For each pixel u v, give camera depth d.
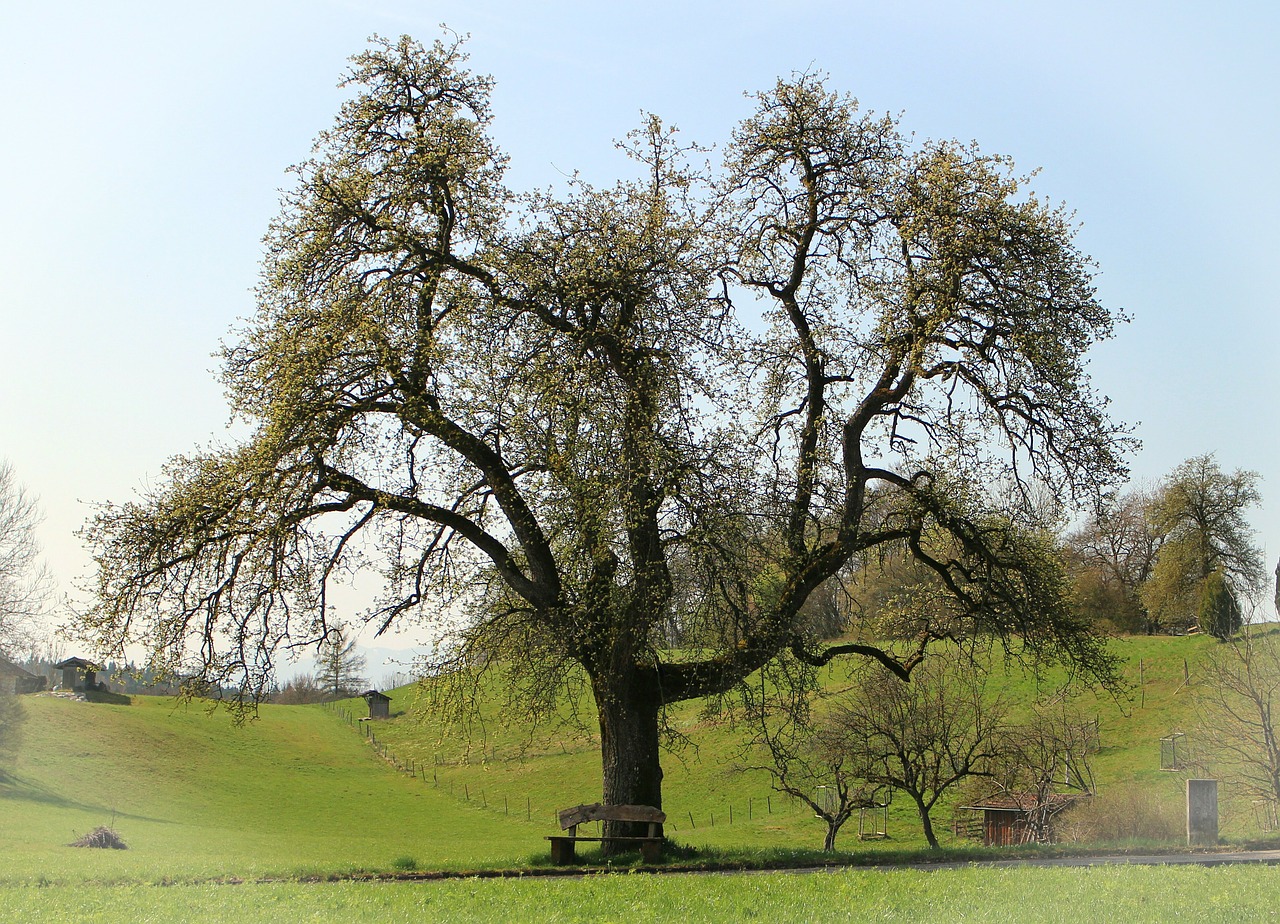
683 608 21.73
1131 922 10.95
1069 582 25.02
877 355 23.70
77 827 41.12
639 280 21.33
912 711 36.09
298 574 21.48
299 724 99.38
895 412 24.41
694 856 20.94
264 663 21.72
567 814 20.80
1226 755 41.62
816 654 23.16
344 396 21.48
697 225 22.78
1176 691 62.59
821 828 52.84
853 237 24.86
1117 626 88.25
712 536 20.47
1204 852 20.73
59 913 13.06
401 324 21.59
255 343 22.56
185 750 77.06
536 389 20.34
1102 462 22.52
